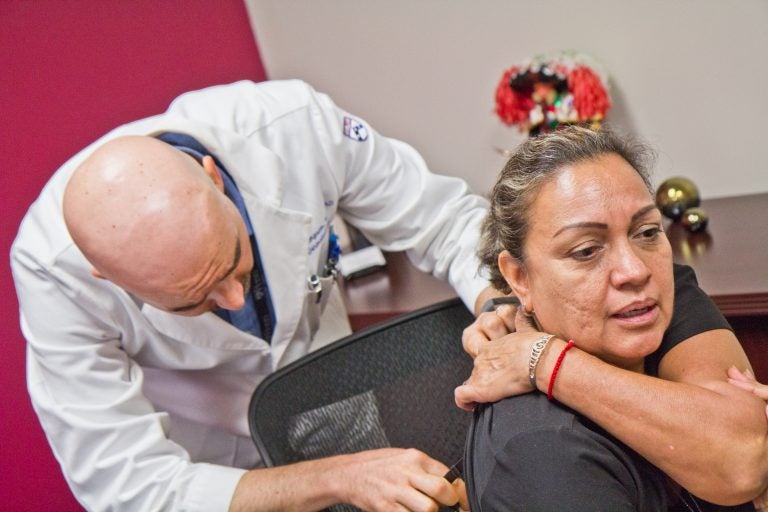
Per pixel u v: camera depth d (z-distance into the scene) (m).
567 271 0.88
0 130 1.71
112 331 1.39
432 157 2.19
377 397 1.21
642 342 0.89
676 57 1.84
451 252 1.56
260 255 1.44
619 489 0.86
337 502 1.17
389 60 2.11
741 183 1.92
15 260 1.38
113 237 1.12
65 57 1.84
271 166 1.46
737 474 0.85
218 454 1.63
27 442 1.83
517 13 1.94
